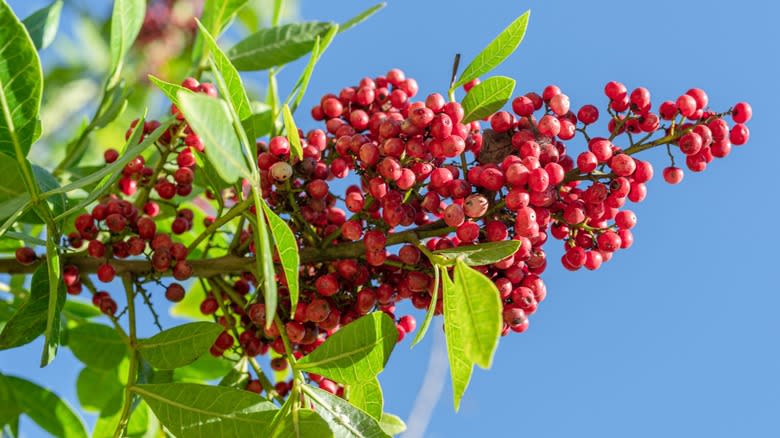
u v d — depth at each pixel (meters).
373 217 0.51
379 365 0.48
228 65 0.49
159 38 0.81
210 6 0.59
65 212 0.50
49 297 0.50
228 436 0.48
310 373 0.50
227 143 0.44
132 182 0.56
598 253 0.51
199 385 0.49
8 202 0.49
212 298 0.54
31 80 0.48
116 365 0.59
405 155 0.50
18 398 0.58
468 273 0.45
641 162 0.50
